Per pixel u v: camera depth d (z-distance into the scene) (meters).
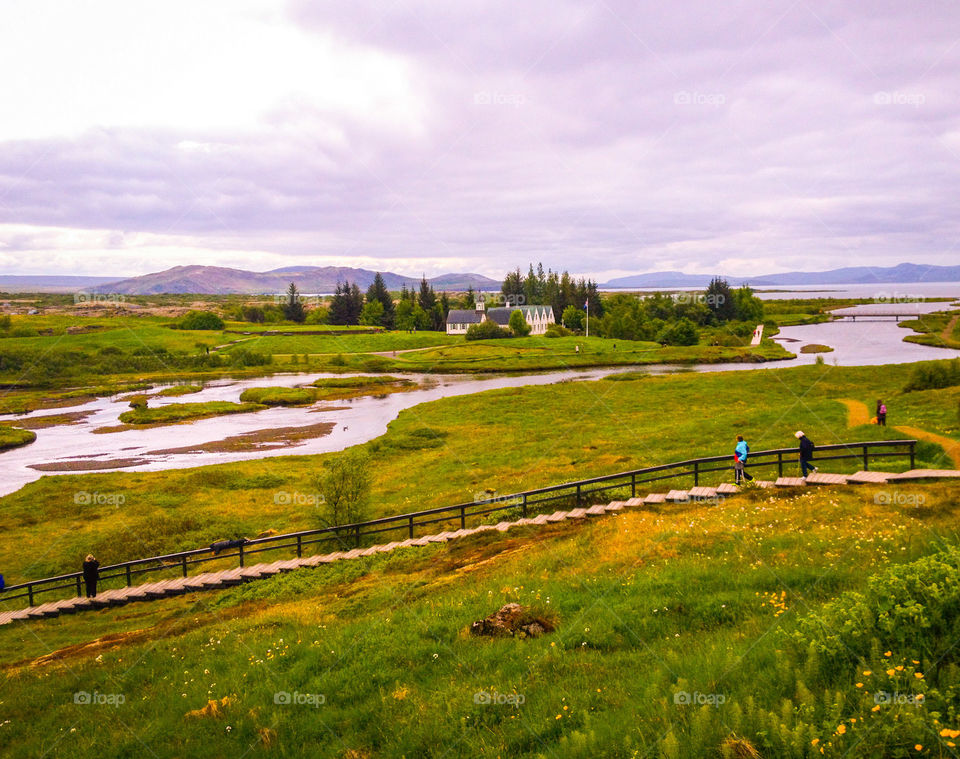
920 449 28.73
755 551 17.16
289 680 14.47
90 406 110.25
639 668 12.00
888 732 7.71
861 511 19.14
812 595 13.59
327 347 180.38
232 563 30.83
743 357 124.31
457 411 78.06
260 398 107.75
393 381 123.31
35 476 62.22
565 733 10.24
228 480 50.25
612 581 16.92
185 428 86.94
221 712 13.45
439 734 11.13
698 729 8.75
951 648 9.12
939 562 10.77
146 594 26.50
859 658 9.48
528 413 72.88
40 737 13.84
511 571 19.86
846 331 172.50
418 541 26.92
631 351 144.00
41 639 23.03
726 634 12.49
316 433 78.81
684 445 42.88
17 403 111.69
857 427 37.88
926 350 119.06
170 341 182.88
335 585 23.55
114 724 13.96
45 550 36.16
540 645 13.88
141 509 43.09
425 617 16.91
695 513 22.12
